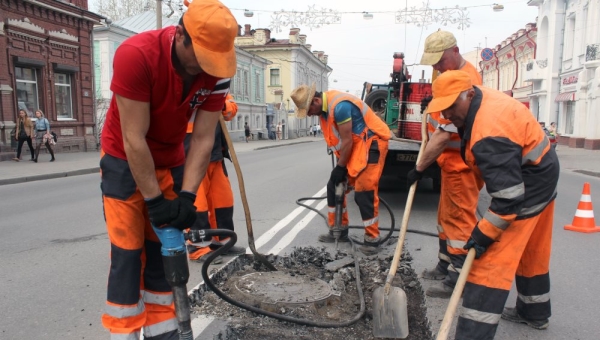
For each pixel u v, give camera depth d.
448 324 2.41
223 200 4.62
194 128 2.33
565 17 26.64
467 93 2.62
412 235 5.75
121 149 2.22
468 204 3.64
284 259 4.50
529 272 3.12
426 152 3.38
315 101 4.79
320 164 16.30
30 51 16.58
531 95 30.67
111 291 2.28
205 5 1.91
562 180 12.50
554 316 3.40
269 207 7.68
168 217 2.15
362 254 4.84
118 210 2.23
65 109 18.89
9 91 15.54
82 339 3.01
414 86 8.57
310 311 3.29
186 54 1.96
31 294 3.79
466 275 2.49
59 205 8.01
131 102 2.02
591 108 22.50
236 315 3.24
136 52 1.98
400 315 2.99
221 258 4.56
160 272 2.47
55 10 17.44
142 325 2.37
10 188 10.19
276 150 26.45
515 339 3.03
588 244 5.49
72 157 16.69
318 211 7.03
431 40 3.83
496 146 2.41
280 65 48.53
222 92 2.29
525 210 2.55
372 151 4.81
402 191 9.29
